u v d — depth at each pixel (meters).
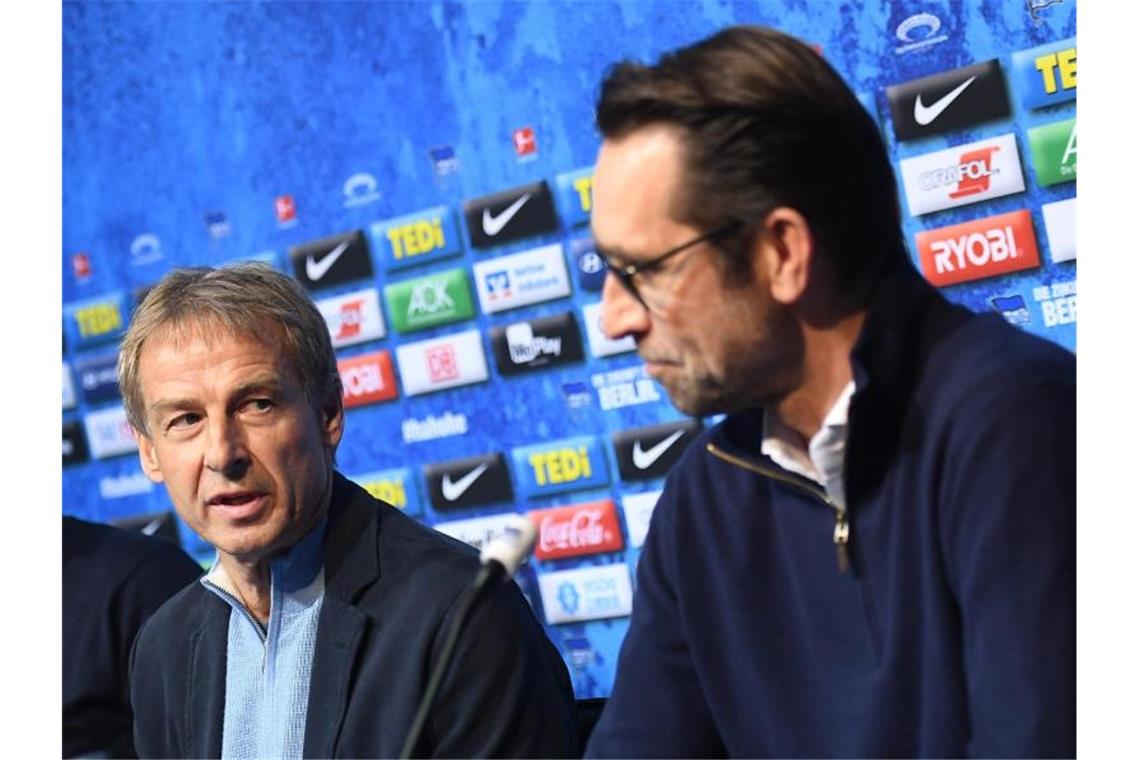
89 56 5.09
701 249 1.98
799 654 2.18
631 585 4.32
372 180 4.68
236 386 2.61
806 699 2.16
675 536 2.31
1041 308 3.69
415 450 4.64
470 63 4.50
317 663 2.66
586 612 4.38
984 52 3.72
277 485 2.64
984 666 1.88
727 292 2.00
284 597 2.73
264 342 2.65
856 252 2.02
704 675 2.26
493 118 4.47
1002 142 3.71
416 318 4.62
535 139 4.42
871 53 3.85
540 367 4.45
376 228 4.68
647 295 2.03
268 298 2.70
